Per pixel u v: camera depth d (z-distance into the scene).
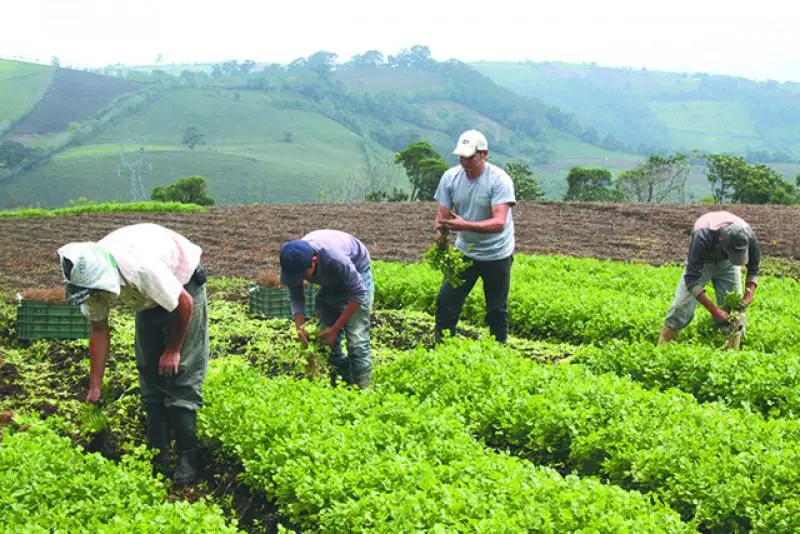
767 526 4.86
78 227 15.95
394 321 9.06
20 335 7.80
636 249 14.12
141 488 5.01
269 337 8.16
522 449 5.84
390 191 53.50
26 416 5.76
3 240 14.20
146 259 5.12
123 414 6.22
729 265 7.43
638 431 5.64
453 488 4.84
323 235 6.17
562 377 6.44
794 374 6.61
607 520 4.61
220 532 4.49
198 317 5.53
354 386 6.14
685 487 5.16
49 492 4.80
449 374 6.45
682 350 7.03
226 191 65.00
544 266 11.31
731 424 5.72
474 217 7.15
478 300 9.11
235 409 5.75
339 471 5.11
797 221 16.98
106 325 5.43
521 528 4.57
